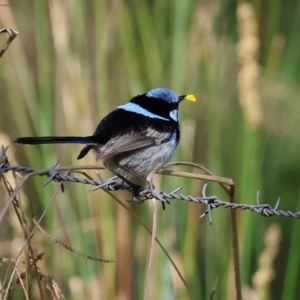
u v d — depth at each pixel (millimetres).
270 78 12188
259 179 10633
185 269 10383
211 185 10977
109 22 10797
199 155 11781
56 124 10516
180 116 11227
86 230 10211
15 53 10711
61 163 10500
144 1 11344
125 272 10195
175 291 10242
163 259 10344
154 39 11188
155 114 9477
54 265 10109
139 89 11125
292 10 15914
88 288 10047
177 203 10562
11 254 9516
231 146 12664
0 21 11164
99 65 10648
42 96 10703
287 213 7543
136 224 11445
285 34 15727
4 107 11984
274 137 14383
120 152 8789
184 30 10945
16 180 7195
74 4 10516
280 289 14773
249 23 10289
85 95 10391
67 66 10367
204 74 11680
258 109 10258
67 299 10117
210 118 11281
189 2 10953
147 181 7898
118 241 10211
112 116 9195
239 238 10305
